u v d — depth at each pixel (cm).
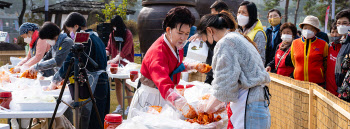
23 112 312
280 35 533
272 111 452
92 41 395
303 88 363
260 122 230
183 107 247
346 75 357
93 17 2206
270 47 531
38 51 513
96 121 407
